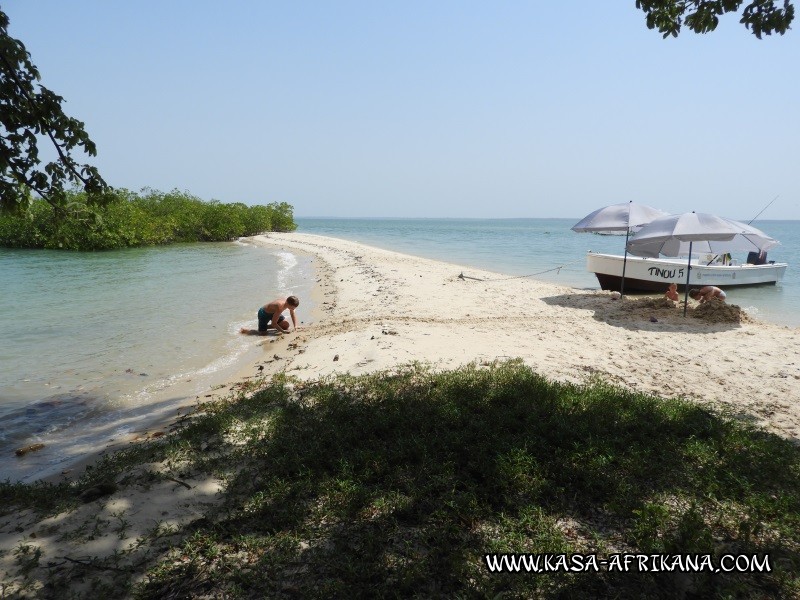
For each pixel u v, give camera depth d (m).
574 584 3.46
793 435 6.34
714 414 6.70
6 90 4.44
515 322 12.77
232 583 3.53
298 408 6.54
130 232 42.97
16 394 8.29
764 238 12.85
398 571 3.53
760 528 4.03
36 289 19.08
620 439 5.39
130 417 7.38
